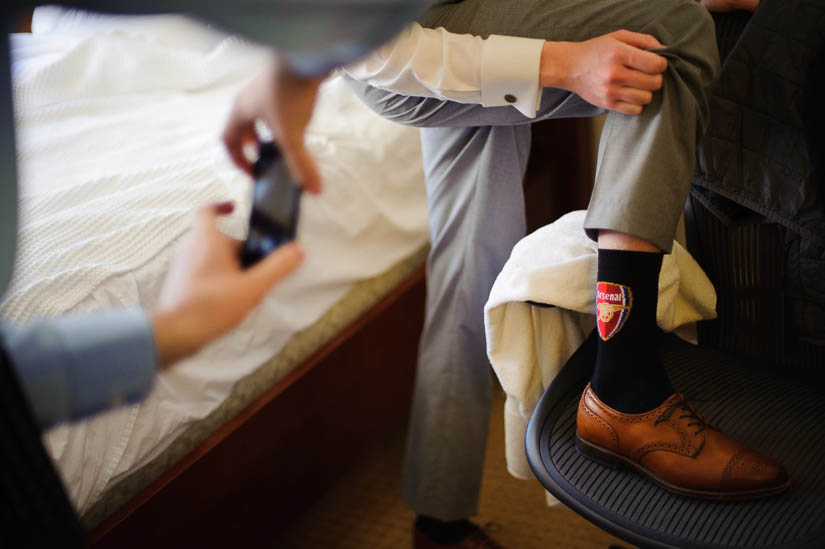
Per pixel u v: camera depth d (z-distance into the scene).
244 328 1.09
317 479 1.31
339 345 1.29
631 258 0.79
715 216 1.05
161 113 1.42
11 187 0.41
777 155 0.94
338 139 1.32
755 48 0.94
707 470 0.78
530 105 0.89
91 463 0.87
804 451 0.83
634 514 0.79
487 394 1.18
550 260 0.92
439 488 1.21
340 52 0.38
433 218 1.15
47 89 1.44
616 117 0.83
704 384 0.94
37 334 0.40
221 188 1.12
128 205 1.05
